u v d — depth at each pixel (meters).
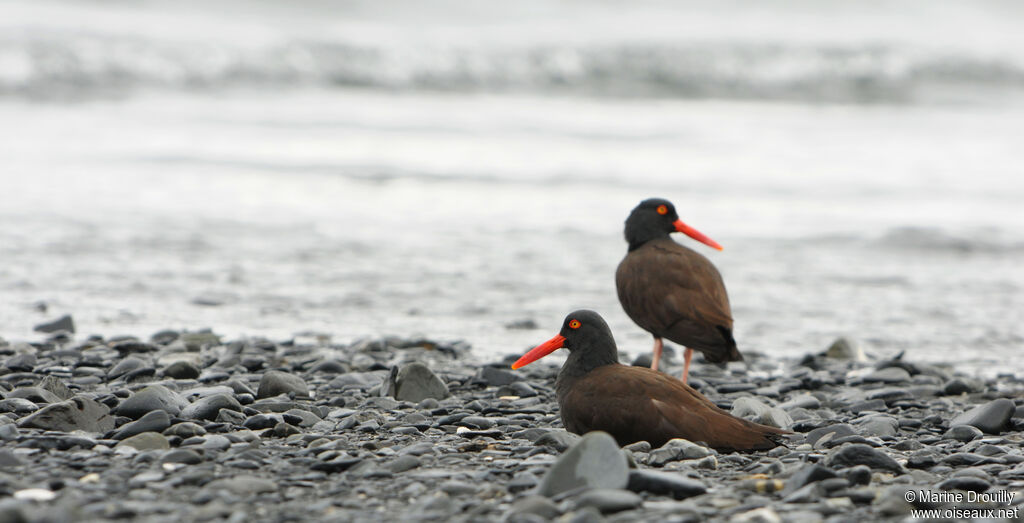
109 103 33.91
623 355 11.81
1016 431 7.88
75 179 23.78
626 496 5.31
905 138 34.28
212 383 9.37
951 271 17.84
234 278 15.94
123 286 15.06
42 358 10.31
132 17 41.28
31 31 36.50
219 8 45.22
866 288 16.39
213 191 23.55
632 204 23.70
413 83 39.72
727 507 5.43
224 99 35.75
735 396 9.57
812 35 47.56
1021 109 41.12
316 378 9.87
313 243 18.89
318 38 40.22
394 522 5.15
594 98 41.28
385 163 27.41
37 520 4.82
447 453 6.78
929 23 53.06
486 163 27.98
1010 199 25.22
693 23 49.19
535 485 5.78
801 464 6.38
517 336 12.98
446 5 48.84
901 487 5.78
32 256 16.67
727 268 17.64
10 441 6.59
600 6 51.25
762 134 34.25
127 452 6.39
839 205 24.06
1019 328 13.99
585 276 16.80
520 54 41.31
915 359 12.10
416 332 13.00
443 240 19.48
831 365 11.51
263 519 5.16
